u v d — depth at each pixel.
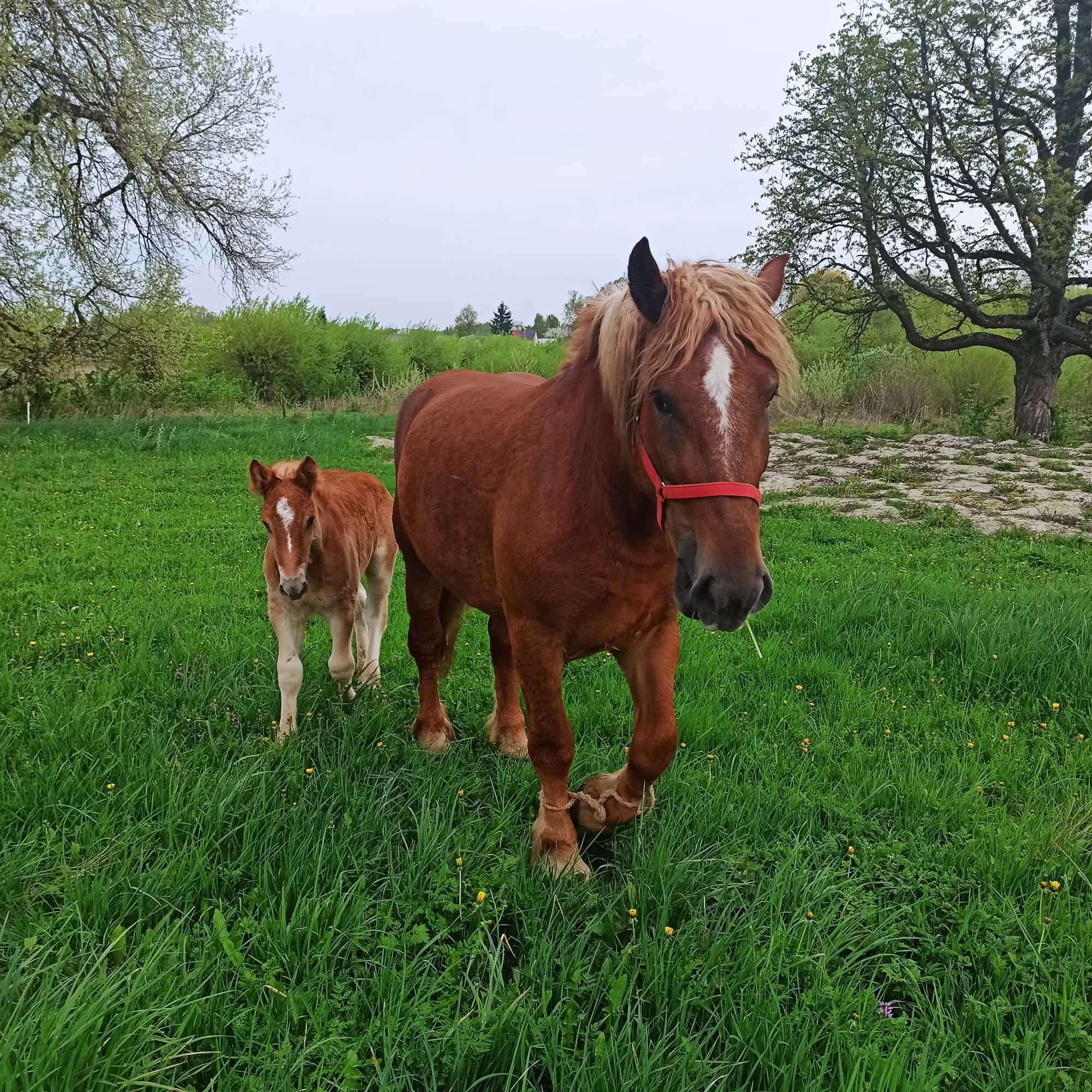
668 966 2.11
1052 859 2.68
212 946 2.09
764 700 4.19
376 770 3.26
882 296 17.80
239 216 18.97
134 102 15.63
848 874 2.63
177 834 2.62
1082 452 14.42
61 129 15.46
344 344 29.84
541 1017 1.95
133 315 19.11
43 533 7.86
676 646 2.84
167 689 3.90
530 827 2.96
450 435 3.38
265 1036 1.88
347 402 26.30
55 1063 1.65
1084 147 16.64
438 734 3.77
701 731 3.75
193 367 24.64
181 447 14.73
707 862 2.61
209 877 2.42
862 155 15.92
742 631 5.39
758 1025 1.92
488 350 38.00
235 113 18.36
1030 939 2.26
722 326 2.14
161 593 5.94
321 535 3.84
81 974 1.98
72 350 18.97
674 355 2.14
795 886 2.49
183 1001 1.90
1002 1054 1.92
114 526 8.51
